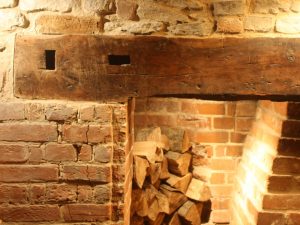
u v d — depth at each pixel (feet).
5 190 4.92
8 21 4.69
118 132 4.95
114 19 4.73
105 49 4.75
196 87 4.81
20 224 4.98
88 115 4.84
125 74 4.80
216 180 7.53
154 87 4.82
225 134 7.43
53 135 4.86
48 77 4.78
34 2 4.67
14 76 4.76
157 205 6.81
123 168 5.00
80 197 4.96
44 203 4.96
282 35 4.74
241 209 6.77
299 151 5.74
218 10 4.70
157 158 6.59
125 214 5.16
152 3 4.70
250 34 4.75
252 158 6.75
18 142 4.86
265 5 4.69
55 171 4.91
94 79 4.80
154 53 4.76
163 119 7.41
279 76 4.76
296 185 5.79
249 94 4.81
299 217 5.82
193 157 7.55
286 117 5.73
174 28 4.73
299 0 4.68
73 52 4.75
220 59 4.76
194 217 7.30
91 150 4.90
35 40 4.71
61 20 4.70
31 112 4.82
